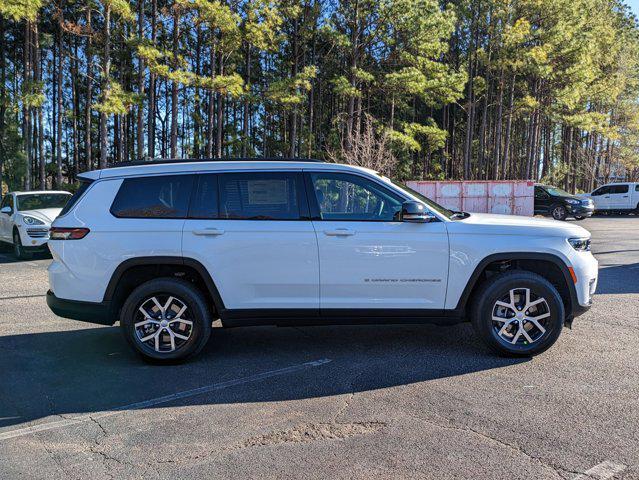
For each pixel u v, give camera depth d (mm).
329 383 4496
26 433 3645
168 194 5043
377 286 4938
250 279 4938
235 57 31953
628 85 46094
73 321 6863
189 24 27000
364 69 33188
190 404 4105
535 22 36188
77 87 44094
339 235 4895
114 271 4938
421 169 48375
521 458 3158
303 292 4961
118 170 5137
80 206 5062
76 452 3359
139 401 4184
